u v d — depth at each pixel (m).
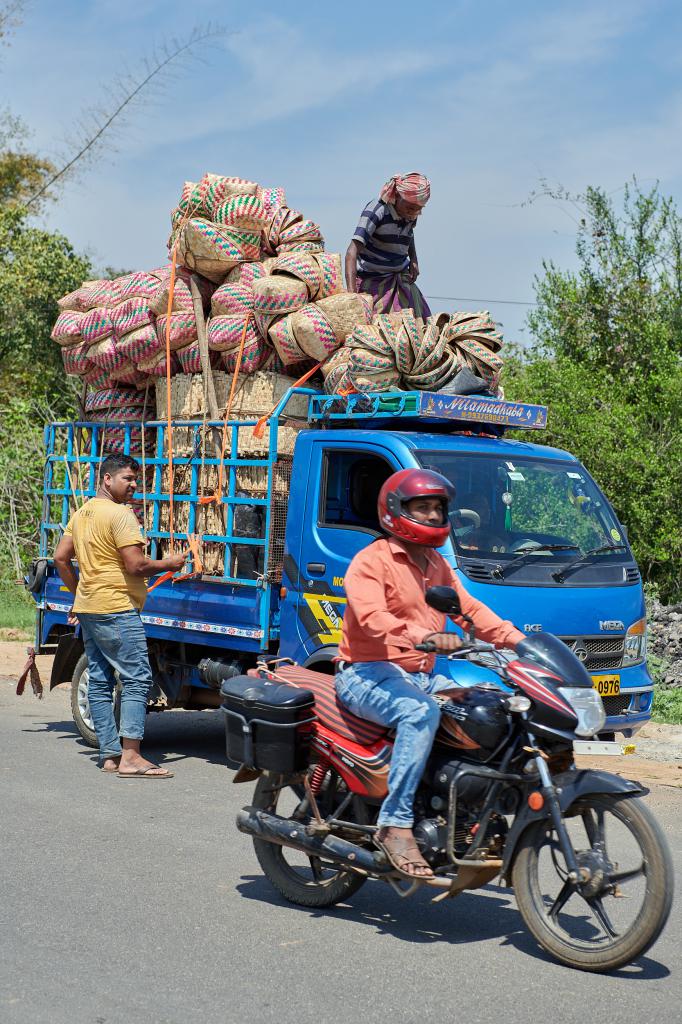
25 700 11.16
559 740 4.65
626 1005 4.24
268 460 7.74
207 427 8.22
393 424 7.60
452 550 6.71
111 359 9.12
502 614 6.55
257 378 8.02
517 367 19.52
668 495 16.20
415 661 5.04
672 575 16.55
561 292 20.52
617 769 8.45
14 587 19.41
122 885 5.56
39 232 30.39
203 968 4.53
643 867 4.50
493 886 5.86
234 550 7.96
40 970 4.45
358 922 5.19
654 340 18.84
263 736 5.29
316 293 7.96
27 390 27.91
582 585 6.93
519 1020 4.09
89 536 7.87
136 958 4.61
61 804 7.06
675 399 17.03
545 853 6.27
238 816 5.48
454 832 4.79
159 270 8.95
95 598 7.86
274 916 5.22
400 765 4.79
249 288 8.26
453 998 4.29
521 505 7.21
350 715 5.11
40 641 9.88
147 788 7.58
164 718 10.67
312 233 8.56
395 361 7.52
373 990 4.35
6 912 5.12
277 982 4.41
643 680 7.20
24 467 20.47
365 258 9.28
